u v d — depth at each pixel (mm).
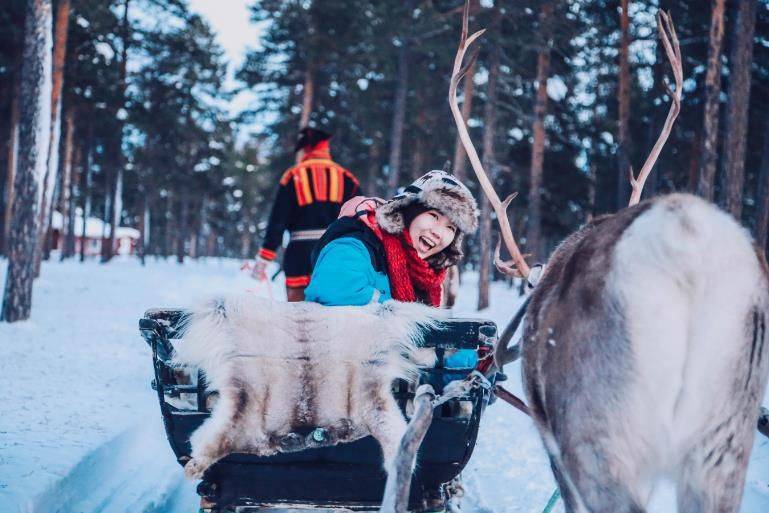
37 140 10805
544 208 27531
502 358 2850
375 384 2906
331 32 29297
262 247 6098
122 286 20344
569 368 2223
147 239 75500
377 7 23234
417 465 3145
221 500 3096
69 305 14125
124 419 5391
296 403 2885
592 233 2406
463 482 4863
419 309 2969
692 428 2090
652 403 2053
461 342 2980
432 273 3643
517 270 3176
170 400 3309
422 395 2674
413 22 22078
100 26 28406
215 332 2873
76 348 8859
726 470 2082
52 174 20281
